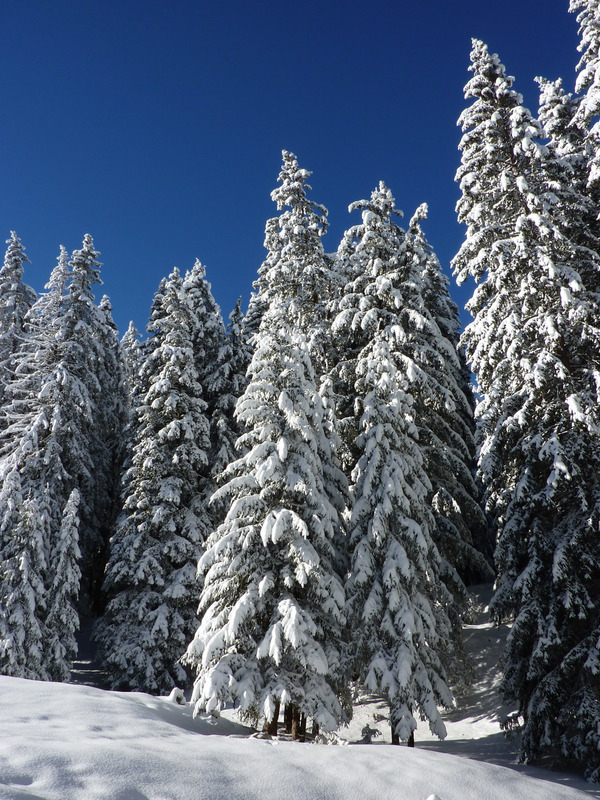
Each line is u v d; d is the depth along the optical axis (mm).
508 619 23047
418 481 16141
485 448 16188
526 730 13195
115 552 22297
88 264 27141
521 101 17453
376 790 7973
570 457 14047
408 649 13531
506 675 14281
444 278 27891
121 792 6195
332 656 13367
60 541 20844
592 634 12656
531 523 15047
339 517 15891
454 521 20312
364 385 17547
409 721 12773
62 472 23047
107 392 31641
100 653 22141
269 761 8391
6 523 20328
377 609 14023
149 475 22031
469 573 29906
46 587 20984
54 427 23047
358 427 17609
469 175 17203
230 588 13523
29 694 11352
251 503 13711
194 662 13391
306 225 23516
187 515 22203
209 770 7477
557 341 15406
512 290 16750
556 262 15930
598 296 15445
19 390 24938
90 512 26875
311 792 7477
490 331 16391
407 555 15250
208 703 11602
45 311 28438
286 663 13070
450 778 8961
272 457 13852
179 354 23250
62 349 25500
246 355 26125
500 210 17438
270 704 11617
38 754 6703
